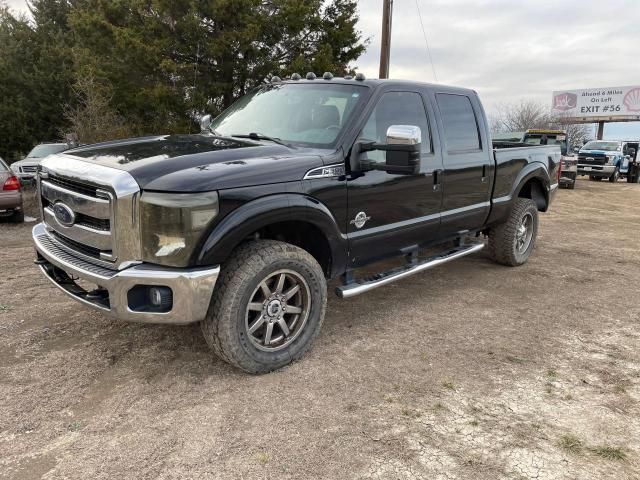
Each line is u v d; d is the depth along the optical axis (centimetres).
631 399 325
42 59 2223
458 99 506
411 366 361
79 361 354
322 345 392
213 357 365
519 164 591
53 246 357
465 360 373
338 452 263
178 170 302
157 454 258
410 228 441
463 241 548
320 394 319
